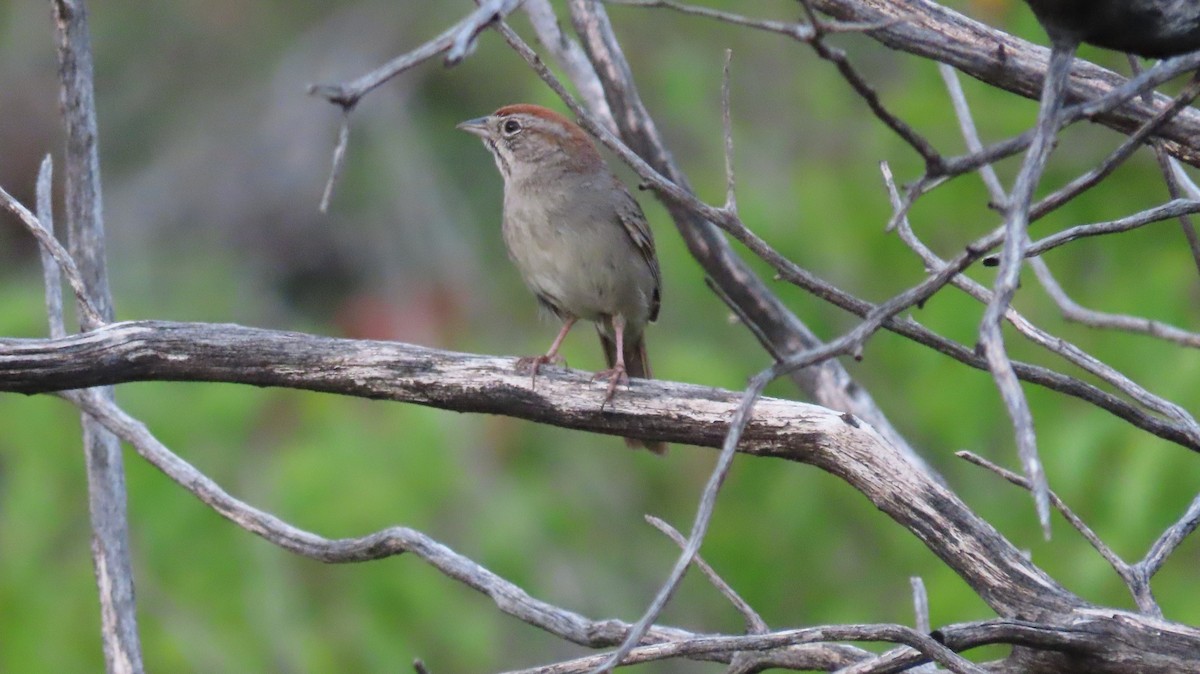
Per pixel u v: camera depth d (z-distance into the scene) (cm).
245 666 1092
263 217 1919
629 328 970
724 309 1492
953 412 1223
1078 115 427
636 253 940
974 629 513
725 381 1370
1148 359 1075
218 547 1137
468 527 1292
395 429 1260
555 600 1353
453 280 1833
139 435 688
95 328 636
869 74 1567
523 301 1789
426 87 1978
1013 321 604
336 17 2033
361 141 1942
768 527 1421
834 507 1413
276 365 638
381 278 1883
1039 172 416
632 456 1473
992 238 463
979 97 1175
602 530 1431
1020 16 1074
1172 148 592
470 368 644
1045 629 519
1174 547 577
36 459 1155
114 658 695
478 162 1945
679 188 536
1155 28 438
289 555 1148
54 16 719
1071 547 1123
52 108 1952
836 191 1368
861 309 545
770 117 1580
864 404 854
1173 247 1099
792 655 601
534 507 1351
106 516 704
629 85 874
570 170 923
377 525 1184
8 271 1881
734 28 1622
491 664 1209
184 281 1727
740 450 618
